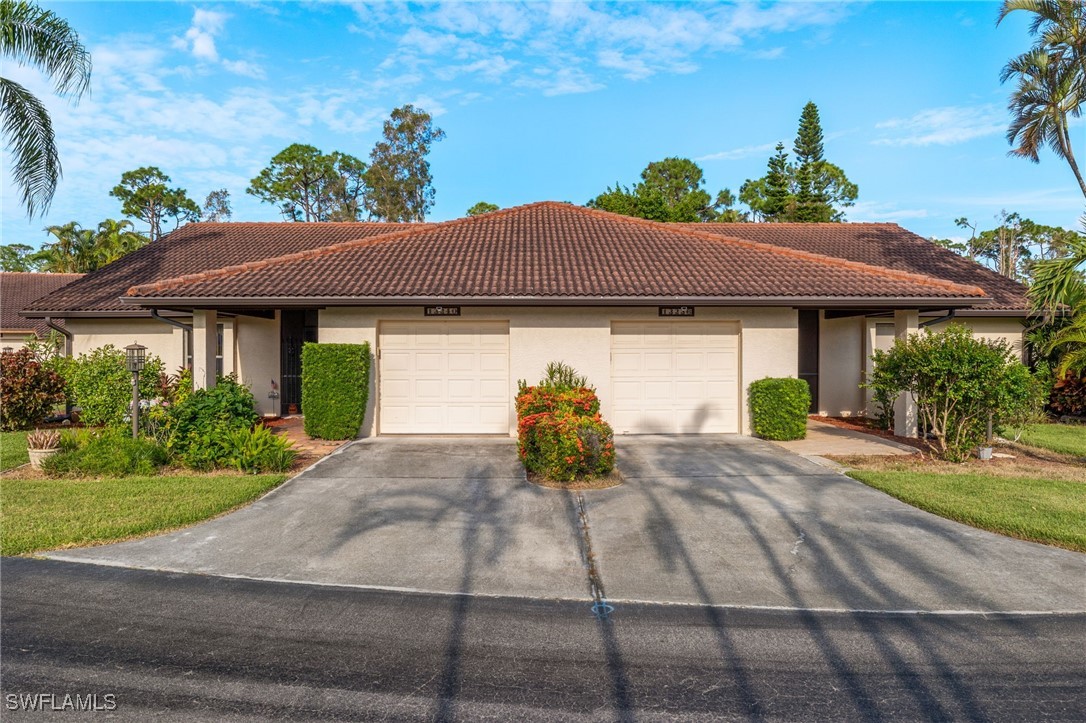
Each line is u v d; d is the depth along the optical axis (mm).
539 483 8023
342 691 3432
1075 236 9695
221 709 3258
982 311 14523
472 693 3418
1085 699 3408
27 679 3535
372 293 10484
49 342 15648
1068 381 14297
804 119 44562
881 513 6812
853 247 18250
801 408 11180
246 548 5676
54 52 11688
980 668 3729
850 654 3879
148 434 9680
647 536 6055
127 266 16812
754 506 7047
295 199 50781
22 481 7910
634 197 38344
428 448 10273
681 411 11805
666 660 3789
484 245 13703
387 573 5133
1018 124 15523
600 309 11359
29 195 11930
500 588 4852
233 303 10672
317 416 10883
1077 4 13820
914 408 11773
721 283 11203
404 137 43188
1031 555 5590
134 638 4020
